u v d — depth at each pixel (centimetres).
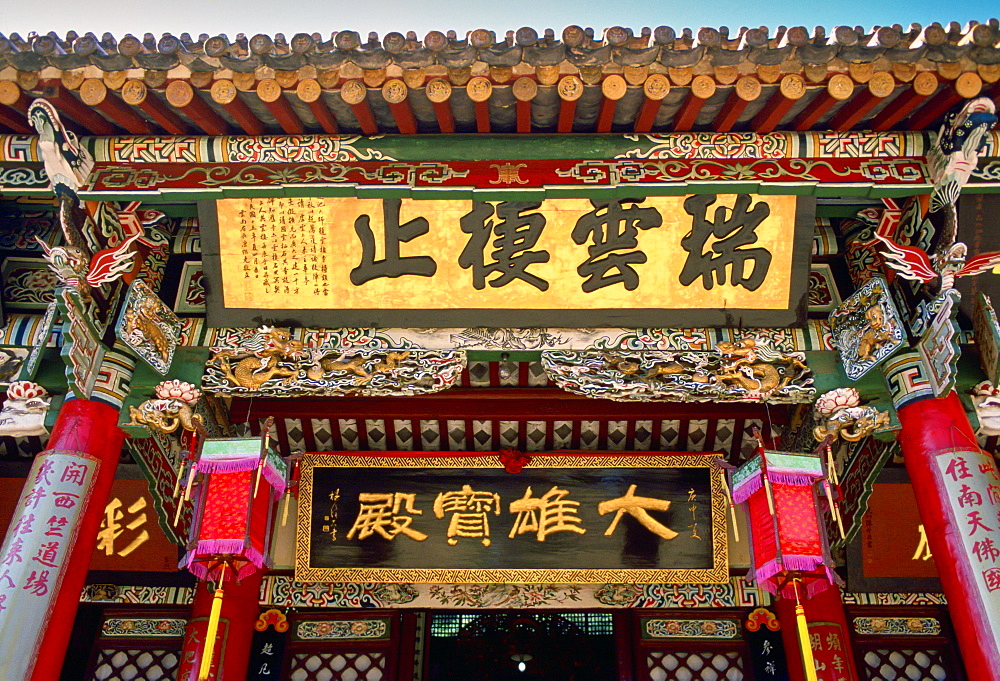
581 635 1266
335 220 888
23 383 889
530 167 864
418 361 917
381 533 1183
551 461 1200
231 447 919
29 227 993
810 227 895
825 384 916
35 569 761
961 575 797
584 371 915
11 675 719
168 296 949
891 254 877
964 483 822
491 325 934
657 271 916
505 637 1269
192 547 899
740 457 1262
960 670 1181
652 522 1182
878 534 1183
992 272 921
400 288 920
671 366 917
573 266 913
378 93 810
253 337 927
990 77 781
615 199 880
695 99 805
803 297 925
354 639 1234
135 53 757
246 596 1185
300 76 783
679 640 1231
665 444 1269
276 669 1198
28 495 802
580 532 1181
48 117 815
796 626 1169
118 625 1206
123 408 870
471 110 834
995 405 905
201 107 819
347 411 1203
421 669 1220
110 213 884
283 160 870
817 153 869
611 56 762
